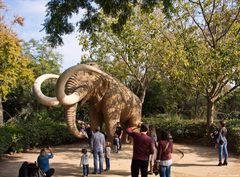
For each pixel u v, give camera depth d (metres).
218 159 13.87
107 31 18.81
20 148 15.52
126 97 14.91
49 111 25.03
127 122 15.85
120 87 14.78
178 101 26.97
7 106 26.41
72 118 12.83
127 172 11.19
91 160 12.95
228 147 16.41
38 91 11.98
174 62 17.45
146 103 27.16
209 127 18.47
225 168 12.06
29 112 24.91
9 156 14.56
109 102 14.20
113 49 20.92
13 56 20.22
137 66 22.30
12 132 15.07
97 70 13.16
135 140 8.25
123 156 13.95
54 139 17.75
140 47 19.64
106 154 11.23
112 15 10.65
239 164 12.81
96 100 14.13
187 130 19.97
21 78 21.56
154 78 23.39
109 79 14.28
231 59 16.03
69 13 10.37
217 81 17.16
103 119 15.02
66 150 16.09
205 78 16.62
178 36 17.44
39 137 16.81
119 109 14.54
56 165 12.23
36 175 8.39
